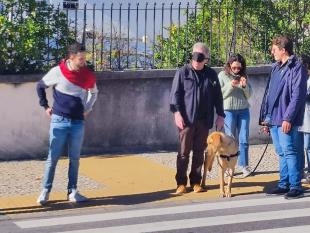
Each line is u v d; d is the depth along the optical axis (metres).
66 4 12.34
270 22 12.91
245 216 7.79
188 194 8.85
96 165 10.53
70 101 8.16
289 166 8.57
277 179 9.69
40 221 7.61
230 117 9.79
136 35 11.83
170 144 11.97
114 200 8.55
